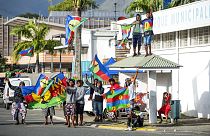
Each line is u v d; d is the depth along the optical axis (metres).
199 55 22.70
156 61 18.97
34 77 38.62
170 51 25.00
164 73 24.80
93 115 24.83
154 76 19.59
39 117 25.33
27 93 20.50
